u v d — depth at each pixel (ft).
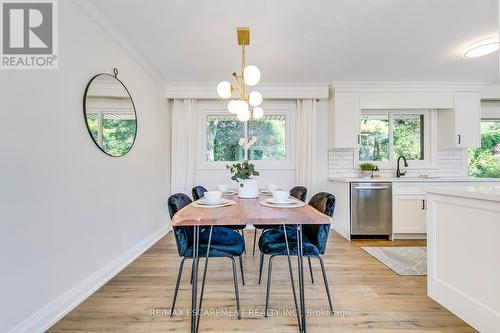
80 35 5.84
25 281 4.41
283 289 6.35
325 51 8.53
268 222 4.17
